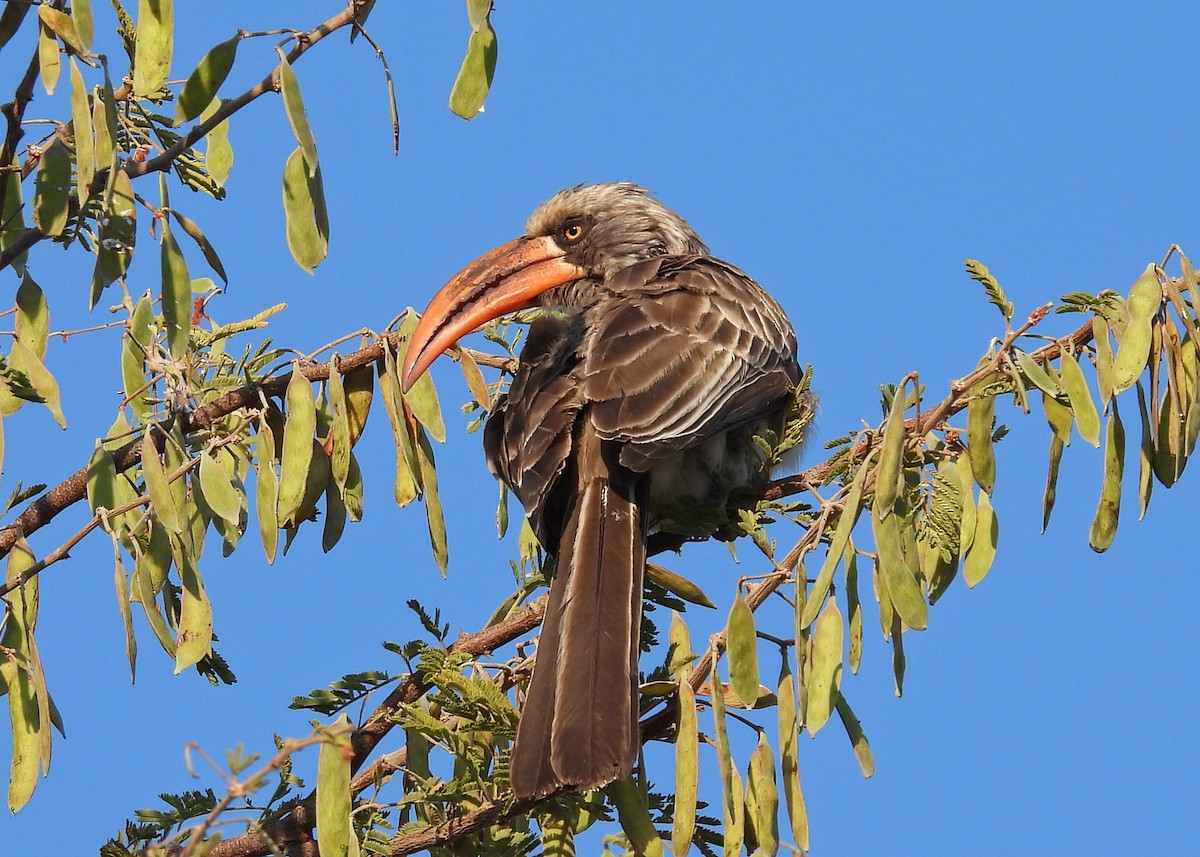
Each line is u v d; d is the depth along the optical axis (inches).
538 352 370.3
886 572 269.3
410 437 321.4
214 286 349.4
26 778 283.3
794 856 270.8
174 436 305.4
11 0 281.0
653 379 343.9
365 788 297.7
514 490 369.7
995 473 294.8
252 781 198.8
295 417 305.6
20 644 285.6
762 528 315.0
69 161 288.5
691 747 268.5
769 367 376.8
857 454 301.9
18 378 296.7
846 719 281.4
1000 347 296.7
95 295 290.2
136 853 283.3
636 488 336.2
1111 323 291.0
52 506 313.4
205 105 279.0
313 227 279.7
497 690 283.0
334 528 319.6
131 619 284.5
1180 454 295.7
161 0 276.4
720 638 275.0
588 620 299.7
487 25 281.9
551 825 287.4
